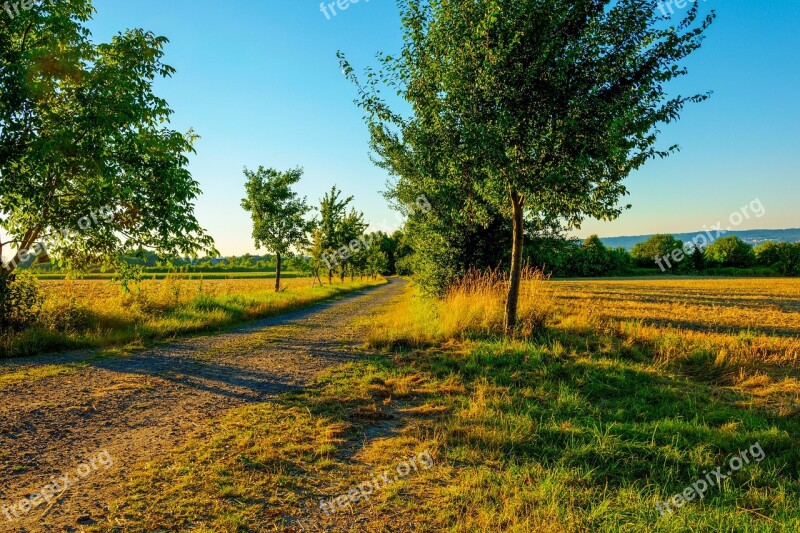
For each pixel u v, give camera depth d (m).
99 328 11.96
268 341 12.15
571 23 8.10
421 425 5.52
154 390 7.09
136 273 14.48
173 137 11.82
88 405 6.25
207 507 3.55
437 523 3.38
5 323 10.75
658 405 6.09
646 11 7.95
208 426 5.45
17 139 9.99
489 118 8.28
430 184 10.80
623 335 10.12
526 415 5.56
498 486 3.91
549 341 9.32
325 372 8.33
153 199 12.07
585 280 71.38
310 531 3.27
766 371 7.52
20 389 7.01
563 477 4.05
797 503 3.62
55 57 9.59
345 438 5.10
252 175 28.22
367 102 9.98
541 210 9.59
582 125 8.09
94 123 10.01
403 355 9.45
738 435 4.88
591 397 6.51
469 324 10.86
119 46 11.18
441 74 8.65
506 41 7.97
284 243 28.48
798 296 34.81
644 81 7.86
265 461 4.41
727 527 3.27
